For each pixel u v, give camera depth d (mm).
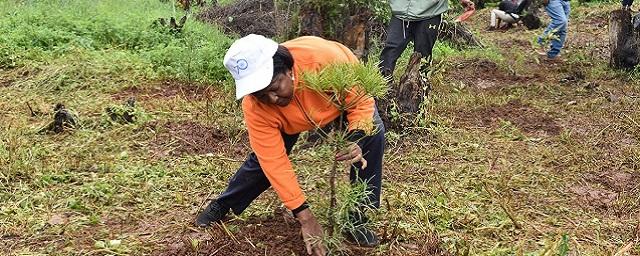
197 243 3910
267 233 4074
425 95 6238
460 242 4051
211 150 5754
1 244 4059
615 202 4816
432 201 4645
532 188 5055
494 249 3986
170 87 7789
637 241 4195
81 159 5434
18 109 6844
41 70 8133
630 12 9008
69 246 4035
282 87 3080
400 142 5875
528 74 9078
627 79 8625
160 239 4117
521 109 7223
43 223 4305
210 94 7379
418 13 6973
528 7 13656
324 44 3293
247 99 3334
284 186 3410
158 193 4773
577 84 8414
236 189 4047
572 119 6875
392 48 7160
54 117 6148
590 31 12867
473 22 14711
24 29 9453
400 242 4059
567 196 4934
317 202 4168
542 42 8844
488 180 5125
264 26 11781
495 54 10188
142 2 13547
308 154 5395
